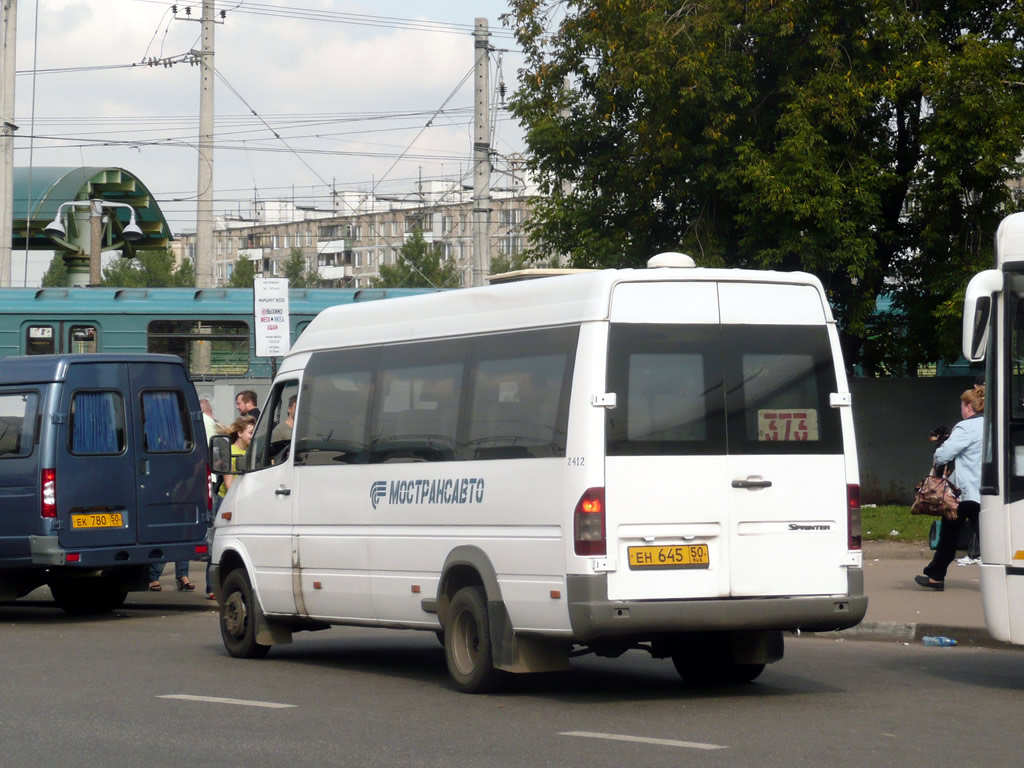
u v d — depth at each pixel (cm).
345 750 1686
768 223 4909
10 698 2139
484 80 6662
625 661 2634
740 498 2003
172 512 3528
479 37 6644
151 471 3497
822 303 2097
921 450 5409
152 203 8844
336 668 2508
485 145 6688
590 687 2239
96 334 6228
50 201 8406
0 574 3481
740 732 1784
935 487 3234
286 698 2123
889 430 5444
